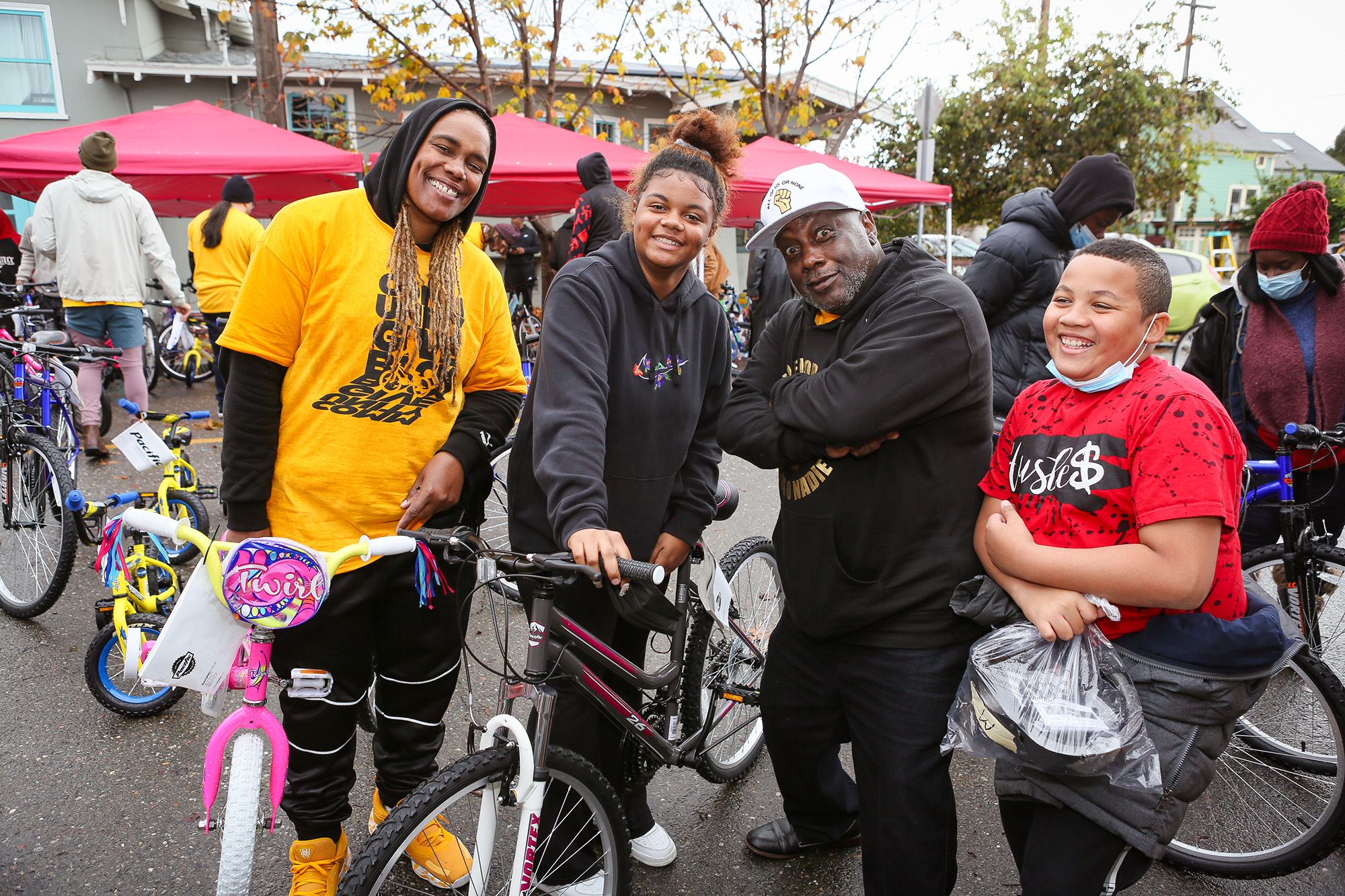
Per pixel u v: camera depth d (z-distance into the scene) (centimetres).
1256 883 235
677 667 228
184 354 883
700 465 228
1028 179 1642
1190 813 254
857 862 245
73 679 325
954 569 184
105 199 553
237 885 165
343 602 192
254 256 183
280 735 175
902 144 1777
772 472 642
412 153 182
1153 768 156
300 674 183
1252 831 241
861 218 191
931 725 187
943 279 183
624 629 227
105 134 556
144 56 1348
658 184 193
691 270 217
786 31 1098
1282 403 288
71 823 249
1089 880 163
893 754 189
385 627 207
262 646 175
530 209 902
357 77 1302
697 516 222
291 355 189
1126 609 164
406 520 197
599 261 202
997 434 333
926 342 174
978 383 180
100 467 571
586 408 185
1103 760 152
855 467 189
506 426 218
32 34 1284
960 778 284
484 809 178
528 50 993
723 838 256
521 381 226
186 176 702
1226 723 161
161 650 165
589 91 1189
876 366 175
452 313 198
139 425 338
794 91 1144
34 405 474
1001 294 325
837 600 192
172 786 267
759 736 291
